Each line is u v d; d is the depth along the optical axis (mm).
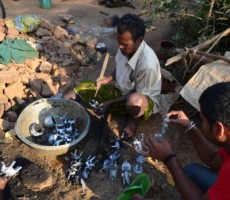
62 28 4477
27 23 4102
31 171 2643
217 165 2076
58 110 3125
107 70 3885
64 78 3590
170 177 2705
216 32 3730
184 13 4047
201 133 2139
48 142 2939
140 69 2795
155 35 4629
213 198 1540
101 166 2785
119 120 3219
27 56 3713
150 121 3199
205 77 2850
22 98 3379
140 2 5859
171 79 3217
